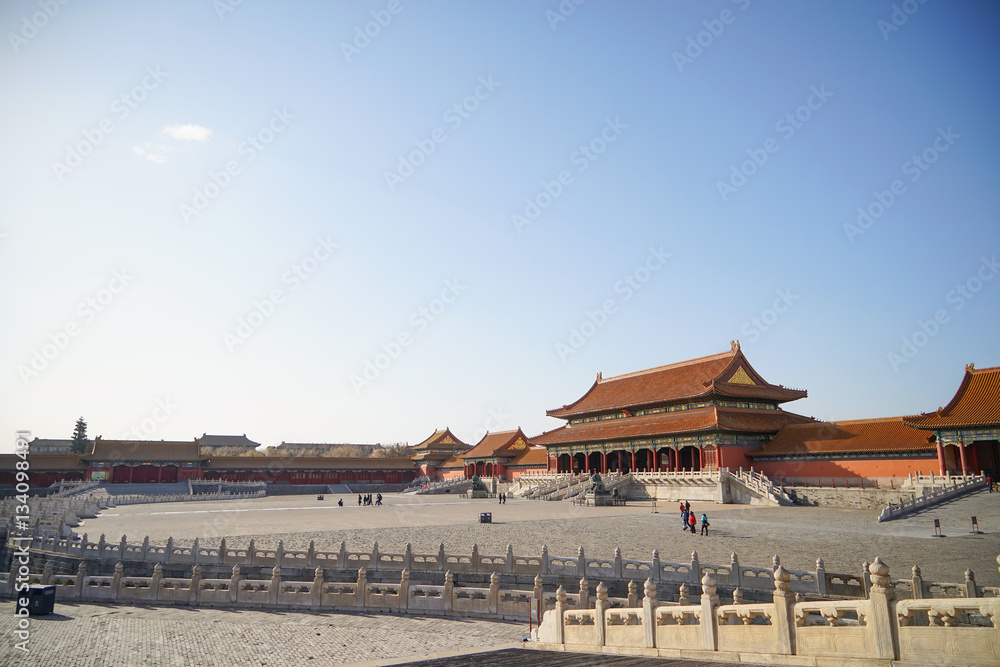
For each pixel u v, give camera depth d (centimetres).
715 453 8469
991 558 3284
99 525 5794
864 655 1327
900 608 1285
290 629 2688
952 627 1214
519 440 14575
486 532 4772
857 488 6450
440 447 17100
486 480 12850
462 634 2602
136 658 2233
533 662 1708
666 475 8419
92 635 2559
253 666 2144
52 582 3588
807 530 4538
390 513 6988
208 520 6219
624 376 11862
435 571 3378
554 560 3269
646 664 1549
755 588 2839
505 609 2900
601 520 5641
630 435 9756
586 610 2119
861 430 7606
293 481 15325
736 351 9744
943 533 4253
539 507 7681
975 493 5578
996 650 1149
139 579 3400
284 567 3547
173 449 14338
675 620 1841
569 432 11506
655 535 4456
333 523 5647
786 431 8481
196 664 2170
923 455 6725
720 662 1540
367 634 2597
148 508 8681
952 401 6656
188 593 3278
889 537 4088
